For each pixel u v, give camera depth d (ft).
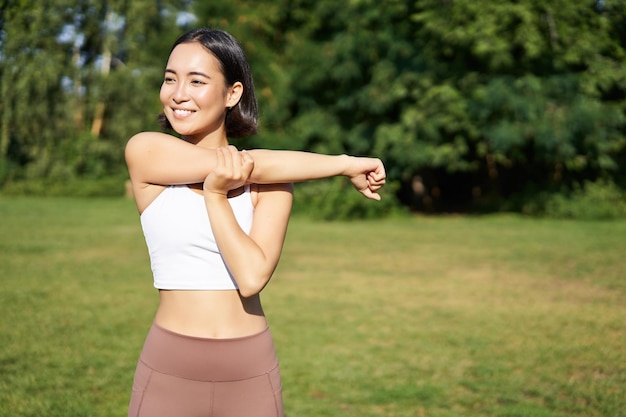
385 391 16.07
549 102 62.13
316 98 74.38
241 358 6.41
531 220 64.80
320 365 18.13
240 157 6.23
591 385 16.43
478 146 67.05
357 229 55.36
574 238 48.24
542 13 63.10
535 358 18.79
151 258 6.68
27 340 20.08
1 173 99.19
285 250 41.81
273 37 75.41
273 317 23.71
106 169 105.70
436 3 64.64
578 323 23.00
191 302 6.40
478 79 65.05
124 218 63.26
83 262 35.76
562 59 63.31
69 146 103.45
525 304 26.18
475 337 21.07
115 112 105.40
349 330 21.95
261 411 6.55
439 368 17.95
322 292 28.35
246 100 7.06
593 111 61.11
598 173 73.92
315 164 6.61
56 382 16.35
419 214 75.05
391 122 71.15
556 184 72.79
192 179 6.38
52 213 68.13
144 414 6.47
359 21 67.00
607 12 66.18
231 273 6.44
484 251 41.50
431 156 65.98
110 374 17.10
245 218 6.55
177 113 6.61
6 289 27.99
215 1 70.03
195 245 6.40
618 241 46.09
